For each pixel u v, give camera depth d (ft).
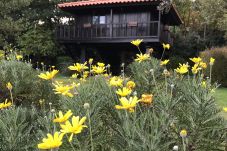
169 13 63.05
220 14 75.31
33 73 15.37
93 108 6.38
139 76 10.03
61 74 58.39
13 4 62.34
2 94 13.85
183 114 6.63
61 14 73.82
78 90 6.99
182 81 8.77
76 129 4.45
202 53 46.98
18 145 6.05
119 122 6.75
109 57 69.77
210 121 6.51
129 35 58.39
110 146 6.31
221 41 81.05
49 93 13.55
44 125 6.84
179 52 77.41
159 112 6.82
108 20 62.54
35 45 63.62
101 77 8.83
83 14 64.39
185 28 90.33
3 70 14.60
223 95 30.73
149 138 5.25
